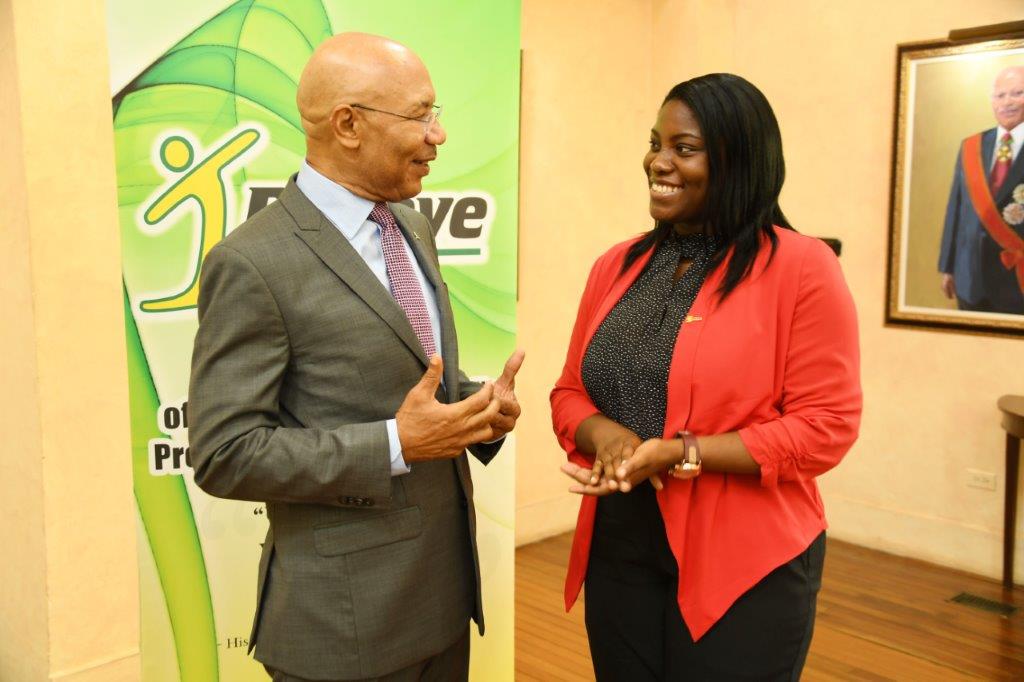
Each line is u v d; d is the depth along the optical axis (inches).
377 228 59.5
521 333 174.4
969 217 156.1
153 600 80.1
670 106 65.7
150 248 75.8
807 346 62.9
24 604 105.2
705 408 63.7
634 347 67.7
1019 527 155.7
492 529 95.1
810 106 176.7
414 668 59.9
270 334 53.5
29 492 100.8
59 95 93.9
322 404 55.7
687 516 64.0
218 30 75.8
